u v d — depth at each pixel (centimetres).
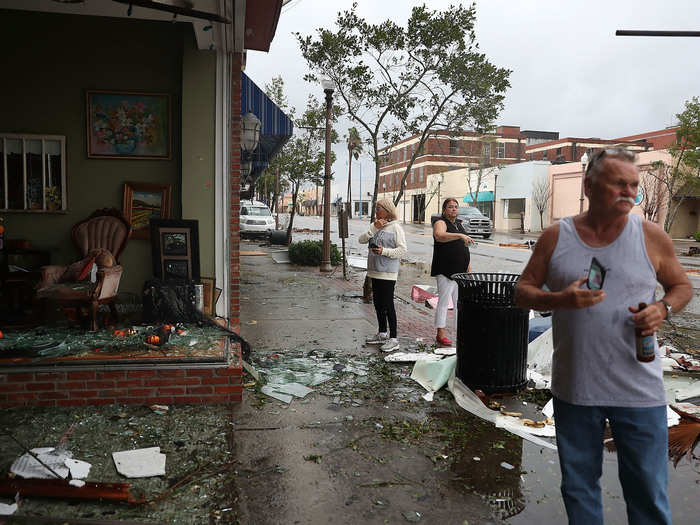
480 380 463
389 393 472
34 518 263
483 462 346
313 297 973
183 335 487
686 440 377
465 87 1177
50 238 624
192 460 335
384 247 611
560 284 209
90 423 380
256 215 2514
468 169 4672
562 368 212
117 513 275
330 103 1262
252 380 487
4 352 418
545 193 4094
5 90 602
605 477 329
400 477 324
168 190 632
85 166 623
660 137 5169
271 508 285
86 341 458
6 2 520
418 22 1124
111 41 613
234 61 611
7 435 355
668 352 582
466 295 464
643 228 203
